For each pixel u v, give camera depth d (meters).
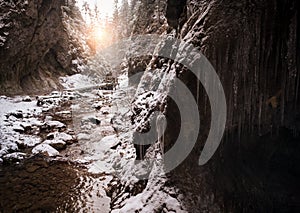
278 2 3.19
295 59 3.27
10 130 7.84
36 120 9.34
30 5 13.98
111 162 6.23
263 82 3.48
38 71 16.73
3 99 11.03
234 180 3.57
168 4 6.32
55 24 18.09
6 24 12.55
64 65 20.50
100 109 12.09
